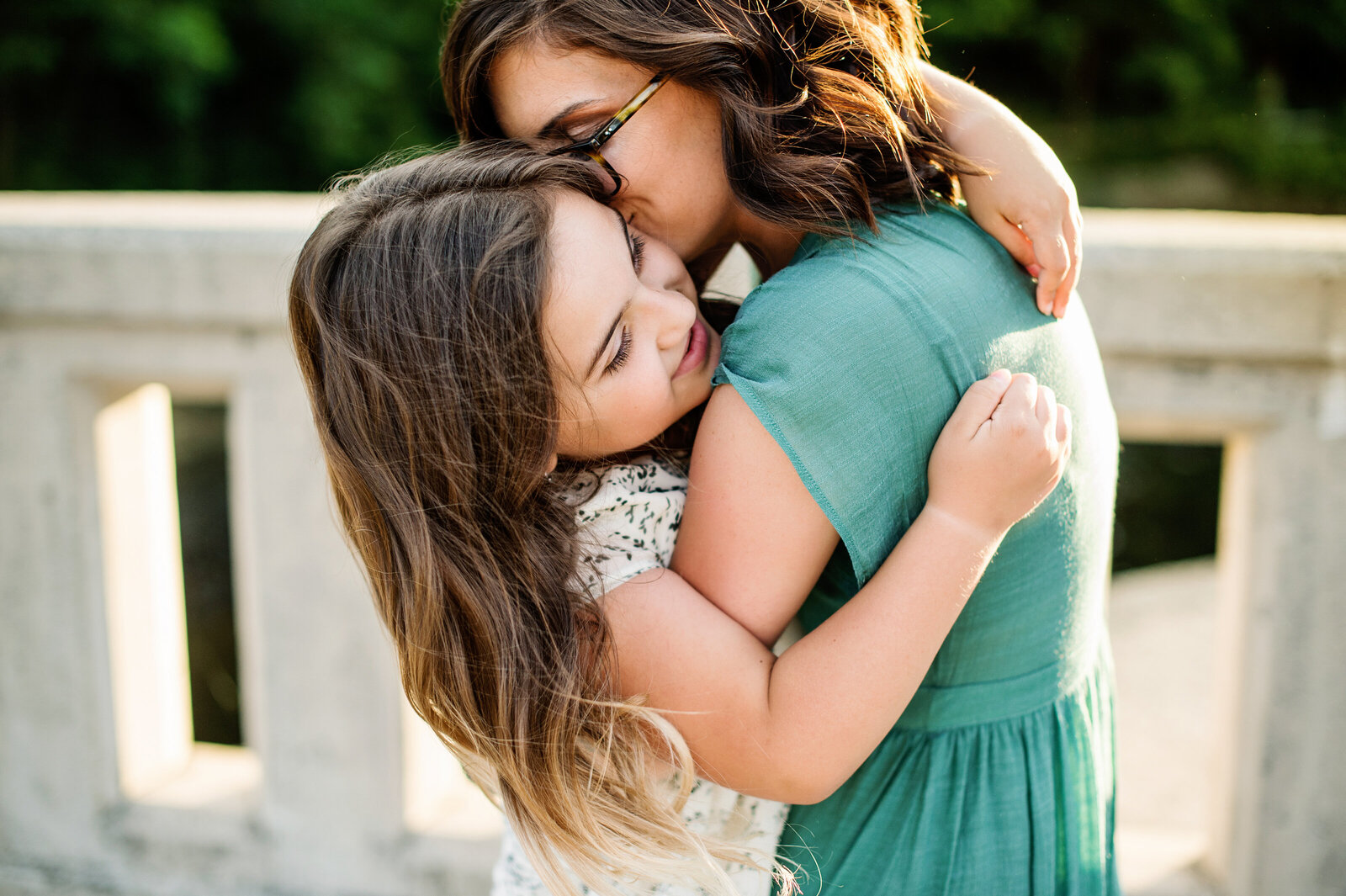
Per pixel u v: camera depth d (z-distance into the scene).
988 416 0.83
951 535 0.83
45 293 1.67
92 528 1.79
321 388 0.94
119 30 8.26
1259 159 9.34
